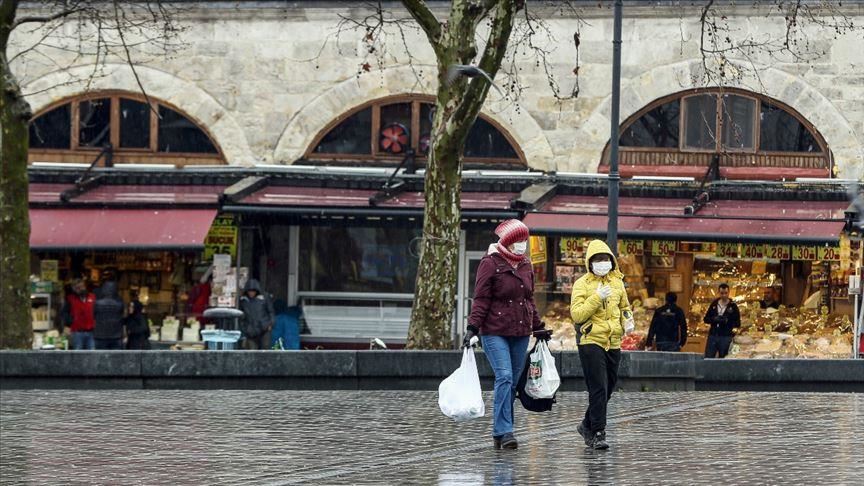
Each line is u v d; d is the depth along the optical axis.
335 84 47.97
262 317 45.88
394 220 46.72
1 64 37.69
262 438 24.33
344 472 20.20
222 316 43.66
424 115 47.94
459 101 36.28
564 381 33.12
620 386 32.75
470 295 47.47
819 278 44.47
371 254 48.59
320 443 23.59
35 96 48.44
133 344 46.19
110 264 47.69
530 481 18.89
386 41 47.72
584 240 45.09
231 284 47.00
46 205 45.81
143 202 45.44
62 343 46.50
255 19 48.09
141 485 19.42
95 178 46.78
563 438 23.72
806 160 46.09
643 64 46.59
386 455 22.05
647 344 44.38
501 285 21.95
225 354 33.81
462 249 47.47
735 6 45.78
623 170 46.69
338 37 46.28
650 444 22.56
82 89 48.28
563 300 45.31
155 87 48.34
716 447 22.05
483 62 35.69
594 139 46.88
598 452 21.69
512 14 35.50
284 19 47.97
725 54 45.97
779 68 45.94
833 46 45.66
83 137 48.59
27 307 37.72
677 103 46.72
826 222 42.94
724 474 19.16
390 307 48.50
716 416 26.64
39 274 47.50
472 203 45.59
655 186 45.59
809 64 45.78
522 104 47.22
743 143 46.34
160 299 47.44
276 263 48.53
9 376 34.06
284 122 48.09
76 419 27.34
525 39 45.28
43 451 22.92
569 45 47.00
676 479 18.77
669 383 32.84
